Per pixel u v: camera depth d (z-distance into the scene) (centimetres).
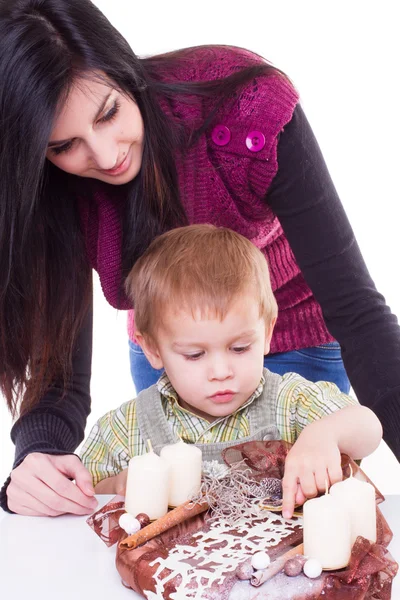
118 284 146
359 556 90
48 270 137
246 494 108
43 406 138
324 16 363
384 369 123
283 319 158
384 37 361
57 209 137
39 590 96
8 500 119
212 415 127
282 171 131
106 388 330
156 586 90
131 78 118
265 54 366
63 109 112
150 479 103
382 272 343
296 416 127
